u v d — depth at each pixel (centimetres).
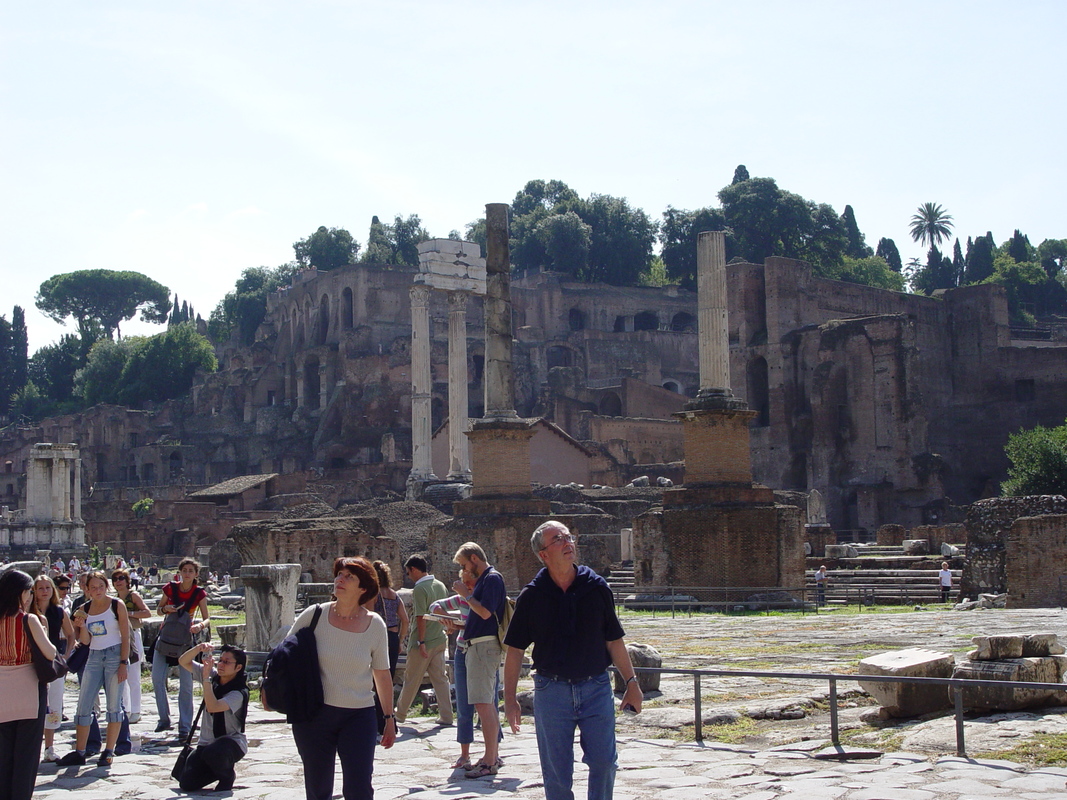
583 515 5506
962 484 11325
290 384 13812
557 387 11744
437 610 1477
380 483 10200
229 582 5491
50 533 7644
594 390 11631
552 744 924
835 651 2239
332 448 12000
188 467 13462
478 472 4231
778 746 1330
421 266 7738
